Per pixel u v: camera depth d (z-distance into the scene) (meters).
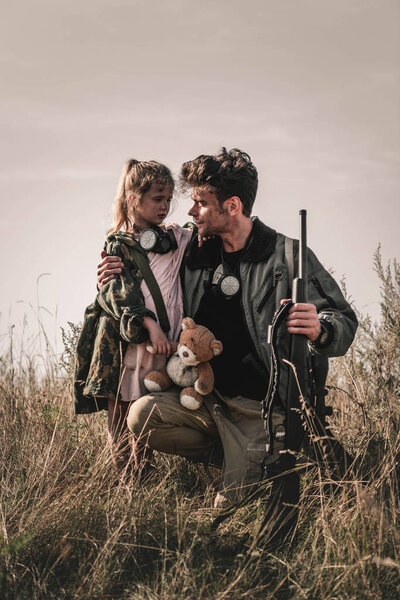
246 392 3.61
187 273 3.77
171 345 3.65
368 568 2.71
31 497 3.51
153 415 3.57
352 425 4.10
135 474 3.78
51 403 4.72
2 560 2.88
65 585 2.80
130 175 3.89
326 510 3.04
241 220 3.59
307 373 3.29
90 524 3.17
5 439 4.29
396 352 4.41
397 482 3.35
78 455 3.97
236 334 3.63
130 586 2.77
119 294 3.67
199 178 3.53
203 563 2.91
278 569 2.86
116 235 3.83
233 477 3.45
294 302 3.24
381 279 4.69
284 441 3.21
